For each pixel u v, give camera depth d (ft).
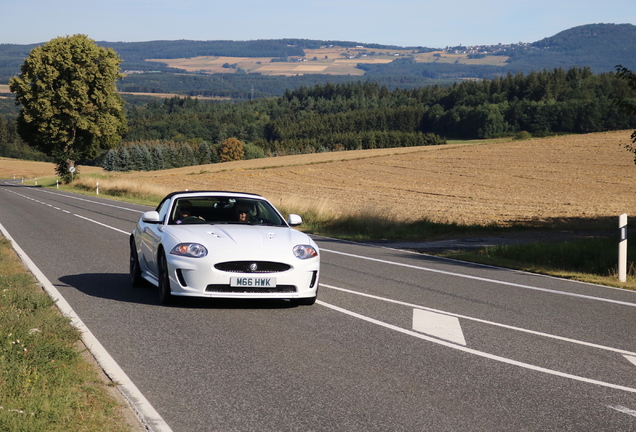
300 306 29.14
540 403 16.69
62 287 32.55
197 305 28.76
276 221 31.83
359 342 22.70
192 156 590.55
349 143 641.81
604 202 132.46
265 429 14.37
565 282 39.96
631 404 16.81
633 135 68.33
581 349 22.81
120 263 42.45
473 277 40.70
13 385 15.74
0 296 27.66
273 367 19.30
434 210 115.96
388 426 14.75
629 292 37.01
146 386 17.24
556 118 510.99
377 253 53.57
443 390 17.56
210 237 28.12
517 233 74.95
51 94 216.33
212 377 18.19
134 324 24.63
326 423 14.83
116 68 225.97
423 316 27.73
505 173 203.31
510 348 22.61
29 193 167.53
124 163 525.34
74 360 18.79
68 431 13.56
